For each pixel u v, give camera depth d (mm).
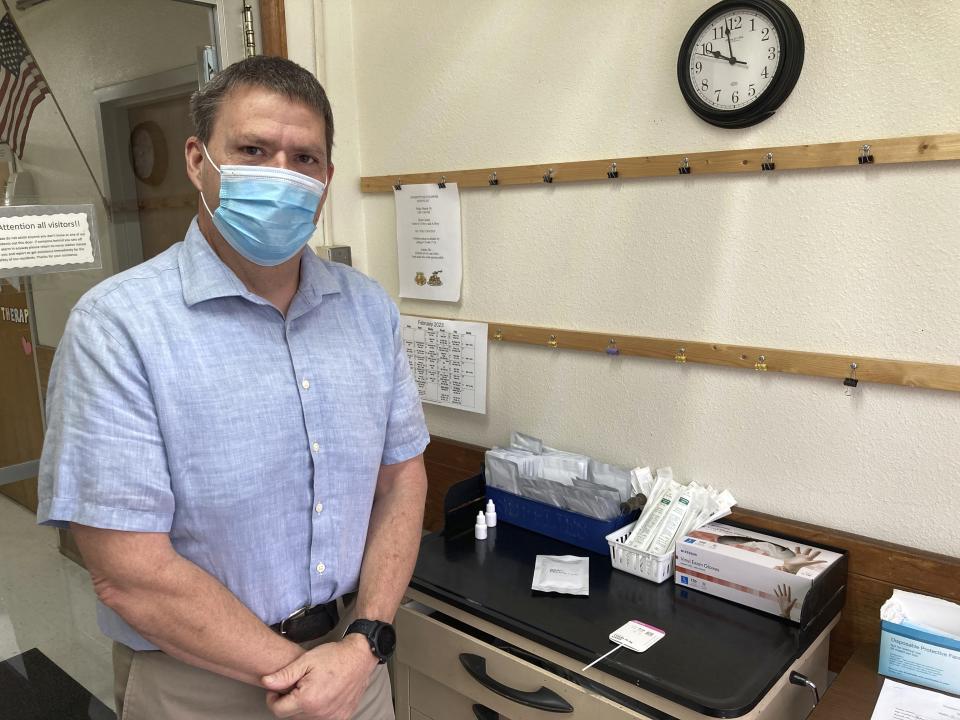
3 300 1437
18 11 1404
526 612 1288
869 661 1238
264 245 971
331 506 1056
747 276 1433
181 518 958
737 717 1022
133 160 1625
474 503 1712
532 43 1665
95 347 896
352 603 1154
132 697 1045
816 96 1302
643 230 1561
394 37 1928
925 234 1231
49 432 944
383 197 2057
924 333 1254
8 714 1531
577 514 1533
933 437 1265
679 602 1318
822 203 1326
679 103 1463
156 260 1013
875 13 1224
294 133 972
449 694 1438
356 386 1088
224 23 1774
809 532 1392
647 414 1616
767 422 1446
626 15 1509
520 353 1825
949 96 1177
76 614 1624
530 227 1748
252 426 975
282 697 958
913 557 1276
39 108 1454
